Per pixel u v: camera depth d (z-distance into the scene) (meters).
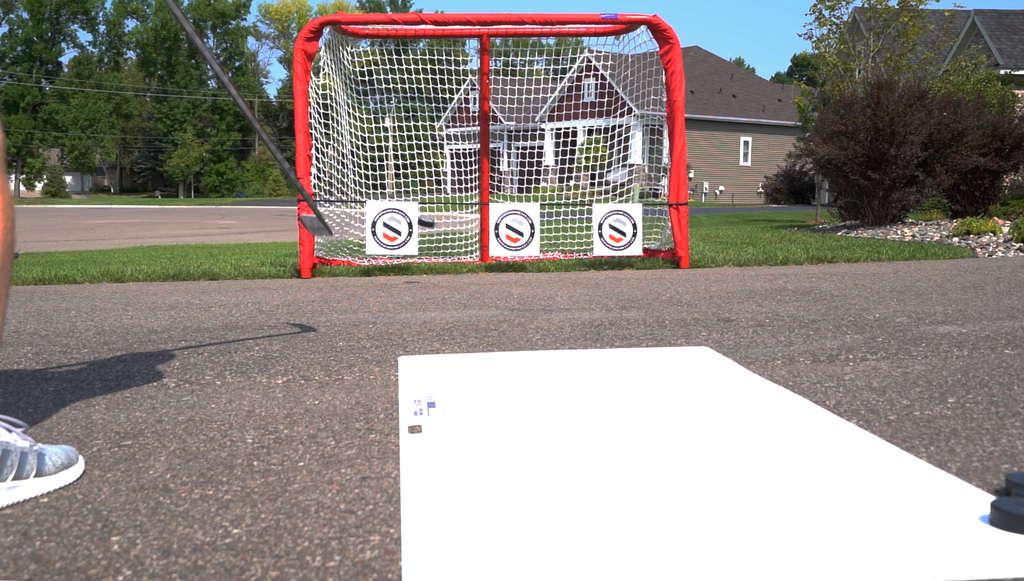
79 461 2.20
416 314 5.06
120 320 4.88
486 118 8.43
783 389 3.08
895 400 2.91
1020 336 4.10
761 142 38.09
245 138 63.69
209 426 2.65
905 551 1.70
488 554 1.70
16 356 3.81
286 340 4.18
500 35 8.12
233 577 1.62
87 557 1.71
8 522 1.89
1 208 1.69
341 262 8.29
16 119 55.59
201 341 4.17
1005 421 2.64
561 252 8.98
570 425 2.63
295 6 65.06
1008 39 26.91
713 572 1.61
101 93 59.56
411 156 9.38
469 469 2.22
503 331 4.41
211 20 59.56
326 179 8.03
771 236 12.34
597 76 9.48
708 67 39.22
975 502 1.96
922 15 17.11
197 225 22.06
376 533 1.82
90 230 19.58
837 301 5.41
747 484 2.09
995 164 13.38
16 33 56.66
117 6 60.44
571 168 9.84
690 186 36.34
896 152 13.06
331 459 2.32
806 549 1.71
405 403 2.92
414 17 7.87
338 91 8.30
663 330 4.39
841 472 2.17
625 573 1.61
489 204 8.25
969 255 8.95
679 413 2.76
